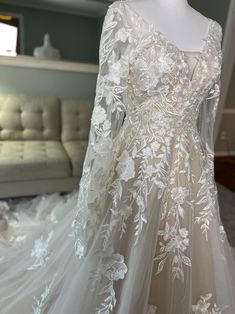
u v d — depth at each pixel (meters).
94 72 2.60
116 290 0.79
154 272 0.84
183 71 0.76
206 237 0.91
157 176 0.80
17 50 2.30
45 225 1.46
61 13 2.31
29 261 1.14
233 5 2.01
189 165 0.86
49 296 0.92
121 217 0.80
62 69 2.48
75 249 0.87
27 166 1.90
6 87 2.38
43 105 2.39
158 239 0.83
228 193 2.63
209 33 0.86
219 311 0.90
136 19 0.75
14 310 0.96
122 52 0.74
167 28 0.79
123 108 0.77
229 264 1.08
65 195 2.09
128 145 0.81
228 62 2.24
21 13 2.21
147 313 0.83
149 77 0.74
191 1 2.08
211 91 0.89
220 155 3.86
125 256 0.80
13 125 2.27
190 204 0.86
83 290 0.81
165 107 0.79
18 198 2.09
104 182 0.81
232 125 3.77
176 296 0.83
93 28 2.43
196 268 0.92
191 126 0.87
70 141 2.43
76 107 2.50
